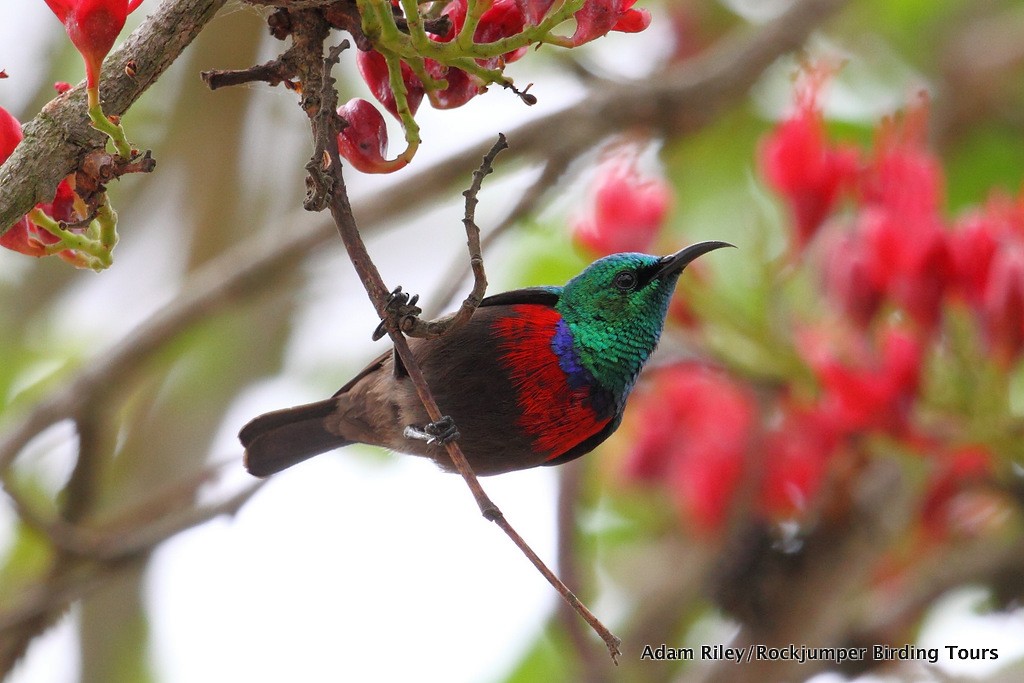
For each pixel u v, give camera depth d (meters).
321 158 5.41
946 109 14.03
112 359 10.66
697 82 11.80
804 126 9.98
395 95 5.72
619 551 13.34
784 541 10.51
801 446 10.41
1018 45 13.97
